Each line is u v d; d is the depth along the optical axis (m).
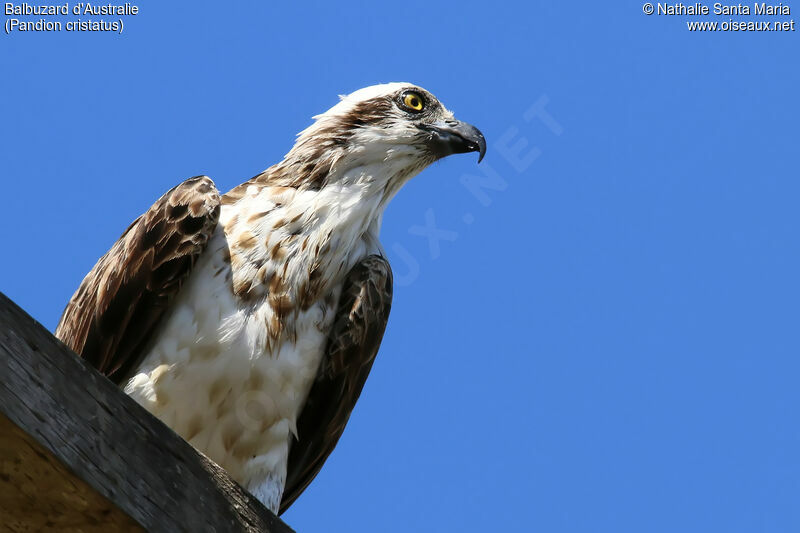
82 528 6.80
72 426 6.47
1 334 6.27
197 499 7.18
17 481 6.46
